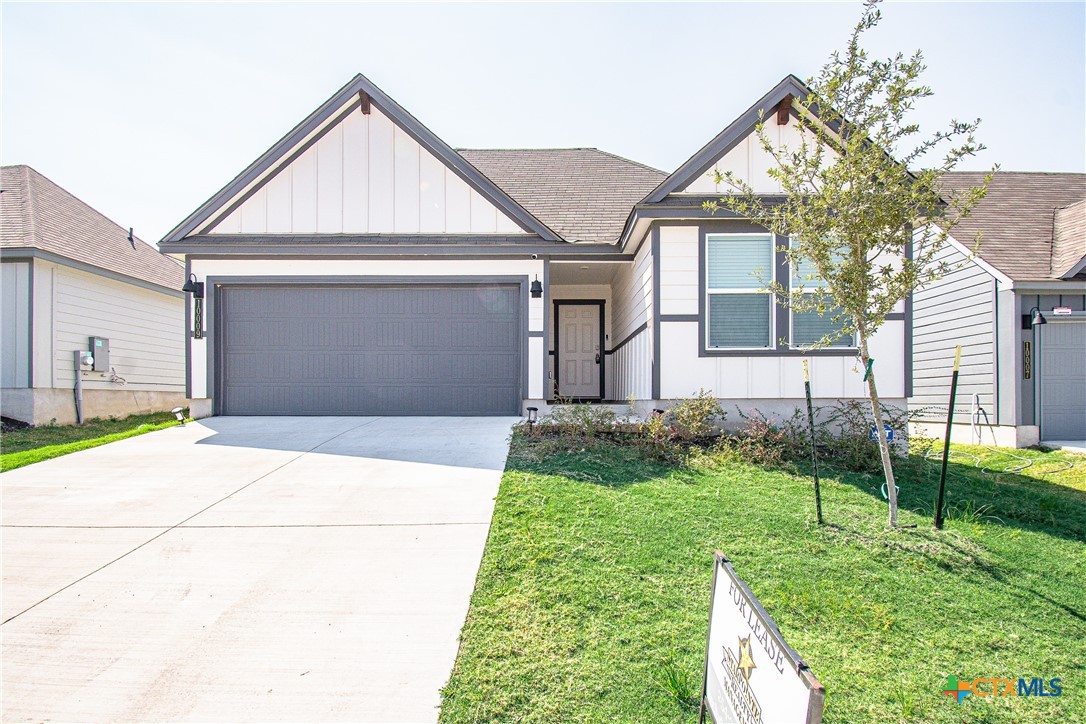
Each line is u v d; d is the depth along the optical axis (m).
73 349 12.59
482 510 5.11
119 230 16.05
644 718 2.66
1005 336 10.46
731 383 8.72
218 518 4.98
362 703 2.78
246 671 3.01
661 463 6.69
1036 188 13.57
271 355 10.26
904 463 7.07
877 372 8.60
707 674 2.51
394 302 10.27
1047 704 2.85
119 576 3.99
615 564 4.08
